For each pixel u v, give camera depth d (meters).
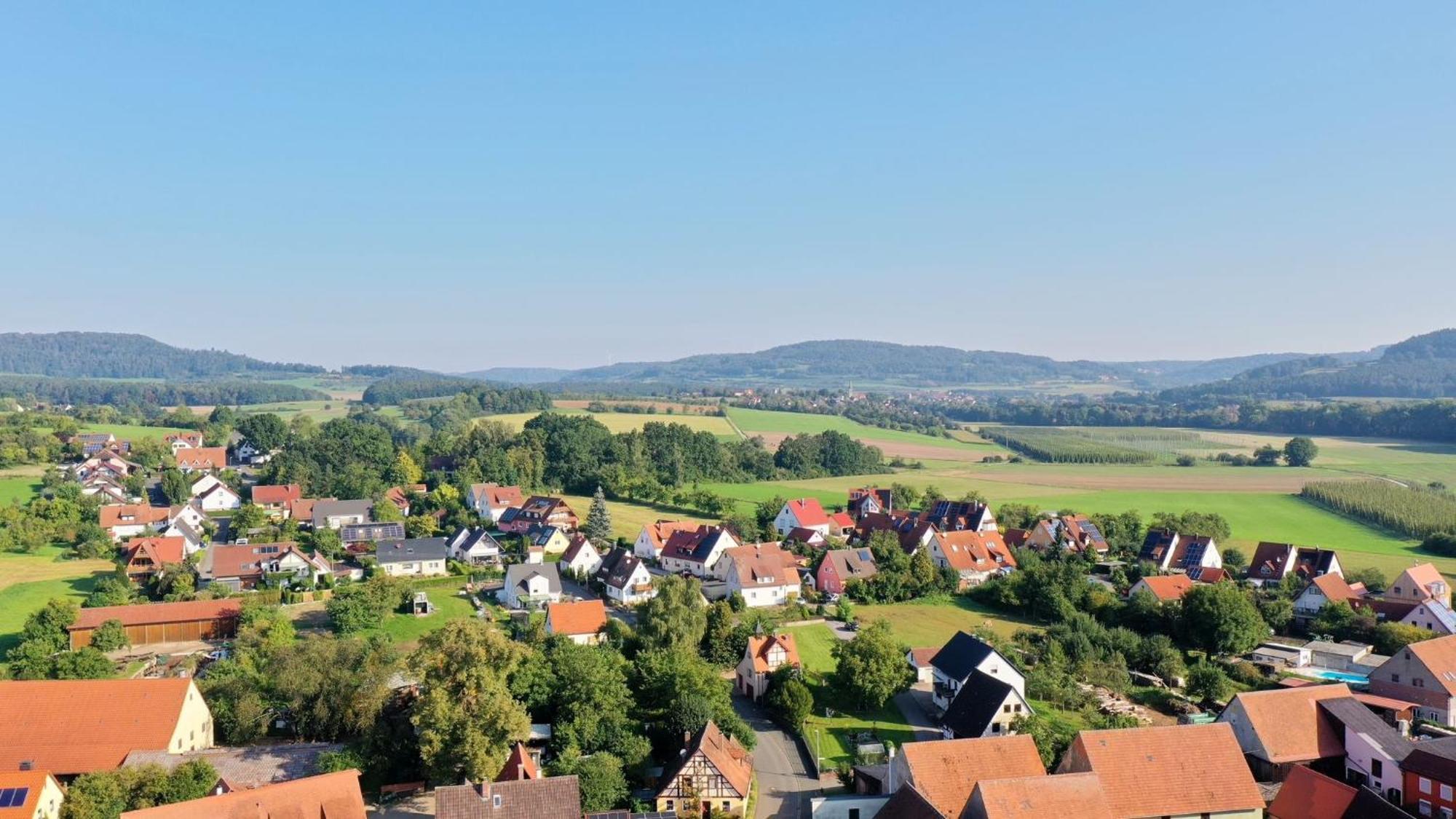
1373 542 177.88
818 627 128.12
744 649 110.69
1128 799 69.88
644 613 114.00
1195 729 74.06
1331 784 68.38
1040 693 102.12
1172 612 124.19
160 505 197.88
